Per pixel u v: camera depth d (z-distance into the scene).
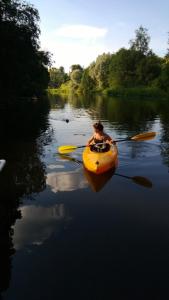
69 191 6.39
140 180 7.07
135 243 4.39
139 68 59.00
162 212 5.38
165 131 14.38
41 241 4.47
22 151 9.98
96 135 8.94
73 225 4.93
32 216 5.26
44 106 30.50
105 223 4.98
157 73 59.06
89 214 5.31
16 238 4.56
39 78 36.72
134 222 5.01
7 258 4.09
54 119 19.56
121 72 61.94
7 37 24.50
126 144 11.02
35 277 3.73
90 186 6.68
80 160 8.84
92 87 79.94
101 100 43.88
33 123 17.27
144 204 5.72
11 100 29.91
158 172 7.67
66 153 9.66
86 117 20.98
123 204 5.73
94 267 3.88
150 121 18.33
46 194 6.22
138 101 40.28
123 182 6.95
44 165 8.30
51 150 10.14
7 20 26.34
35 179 7.14
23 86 32.00
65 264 3.95
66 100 45.38
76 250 4.24
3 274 3.79
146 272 3.77
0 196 6.16
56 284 3.61
